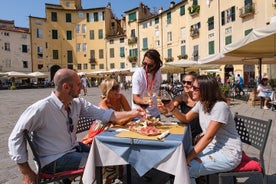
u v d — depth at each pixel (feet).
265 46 31.78
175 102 13.05
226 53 36.27
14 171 14.32
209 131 8.56
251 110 36.81
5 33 156.76
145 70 12.24
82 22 179.11
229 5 92.43
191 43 116.06
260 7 79.77
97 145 8.43
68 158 9.25
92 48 178.29
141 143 7.93
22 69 163.94
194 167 8.92
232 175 8.96
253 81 79.10
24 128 8.45
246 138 10.66
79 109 10.14
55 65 176.35
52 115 9.06
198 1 109.81
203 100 9.03
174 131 9.13
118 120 10.59
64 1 180.45
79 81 9.44
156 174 13.24
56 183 10.55
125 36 164.45
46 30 172.76
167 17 132.67
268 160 15.03
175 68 64.80
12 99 66.49
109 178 10.86
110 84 12.85
